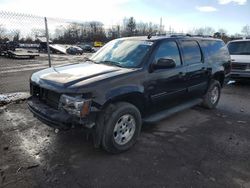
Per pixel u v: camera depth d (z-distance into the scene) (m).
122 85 3.55
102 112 3.43
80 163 3.36
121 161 3.45
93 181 2.98
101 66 4.12
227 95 7.85
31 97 4.04
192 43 5.20
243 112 5.99
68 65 4.43
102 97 3.30
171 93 4.55
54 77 3.63
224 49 6.48
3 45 23.84
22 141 3.93
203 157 3.64
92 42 48.31
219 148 3.95
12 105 5.79
